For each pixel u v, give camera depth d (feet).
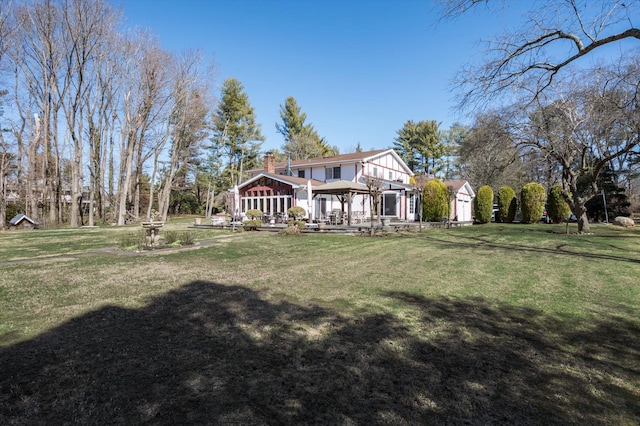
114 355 10.77
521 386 9.12
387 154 96.63
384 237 48.34
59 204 90.07
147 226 36.60
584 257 29.89
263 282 20.54
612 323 13.78
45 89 81.82
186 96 103.35
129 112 91.86
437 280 21.11
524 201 88.17
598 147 47.60
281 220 72.64
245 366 10.10
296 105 160.25
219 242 41.88
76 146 83.76
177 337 12.25
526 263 26.99
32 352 10.95
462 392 8.80
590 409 8.12
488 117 43.27
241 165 144.77
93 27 82.74
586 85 36.86
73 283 20.24
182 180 143.33
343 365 10.19
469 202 110.32
